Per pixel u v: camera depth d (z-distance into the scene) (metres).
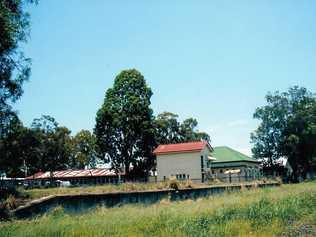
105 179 72.44
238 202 20.80
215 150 76.56
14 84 26.23
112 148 67.69
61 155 71.19
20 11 25.25
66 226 15.21
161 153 61.03
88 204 25.11
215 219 15.84
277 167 79.50
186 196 33.97
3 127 30.84
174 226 14.62
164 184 34.97
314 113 75.44
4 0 23.98
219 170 73.44
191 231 13.59
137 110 66.88
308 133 74.06
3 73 25.44
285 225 14.34
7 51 24.36
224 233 13.12
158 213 18.38
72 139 92.25
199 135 87.25
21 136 56.06
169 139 81.81
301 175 78.25
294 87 77.69
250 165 76.50
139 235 13.46
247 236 12.53
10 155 56.31
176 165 60.09
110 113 67.12
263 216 15.98
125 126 66.50
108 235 13.73
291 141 73.88
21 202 23.69
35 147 62.25
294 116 75.69
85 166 97.38
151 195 30.45
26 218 20.59
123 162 68.06
